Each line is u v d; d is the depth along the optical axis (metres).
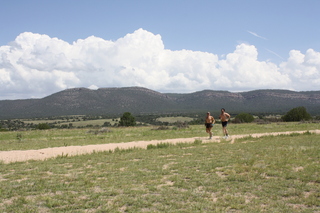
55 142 22.44
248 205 6.20
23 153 15.27
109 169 10.21
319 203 6.20
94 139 24.66
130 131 35.44
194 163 10.73
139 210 6.06
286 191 7.07
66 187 7.82
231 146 15.43
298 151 12.70
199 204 6.29
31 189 7.70
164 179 8.55
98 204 6.39
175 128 38.12
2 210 6.16
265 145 15.37
